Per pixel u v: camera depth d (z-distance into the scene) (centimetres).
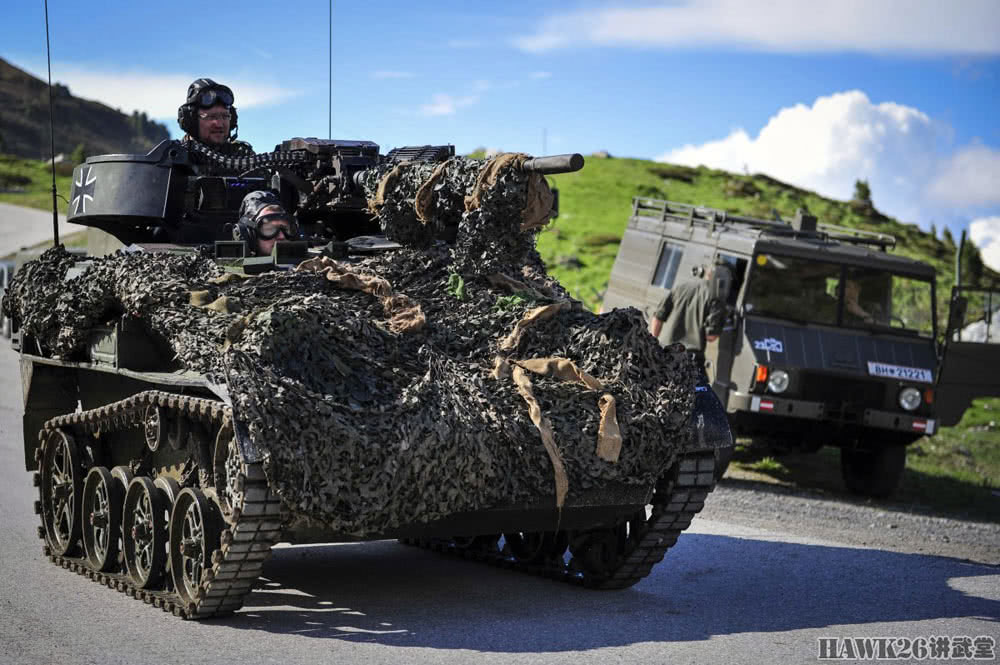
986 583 809
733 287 1404
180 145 890
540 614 658
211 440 633
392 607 666
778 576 803
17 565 766
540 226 704
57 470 812
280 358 579
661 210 1733
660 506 688
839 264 1400
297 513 552
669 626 635
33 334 841
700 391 700
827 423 1370
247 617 629
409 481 570
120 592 692
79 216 877
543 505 629
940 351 1424
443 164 714
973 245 6197
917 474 1605
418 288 720
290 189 907
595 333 691
